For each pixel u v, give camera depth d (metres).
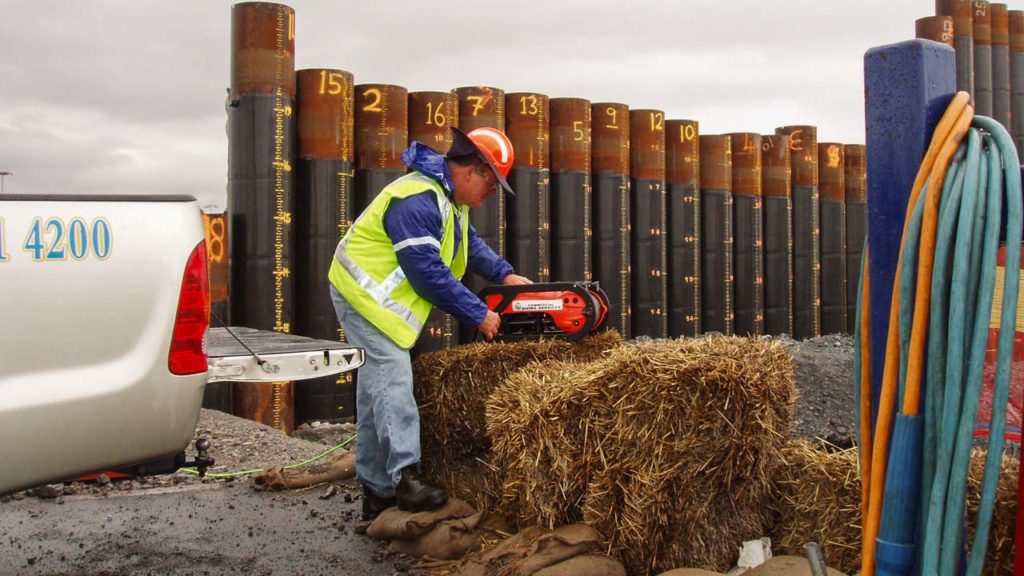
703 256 12.90
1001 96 15.55
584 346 4.04
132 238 2.87
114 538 3.98
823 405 5.59
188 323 2.94
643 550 3.08
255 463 5.58
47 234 2.74
